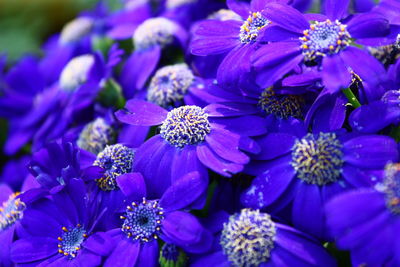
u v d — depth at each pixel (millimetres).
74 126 255
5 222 226
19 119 291
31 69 303
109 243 199
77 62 274
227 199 207
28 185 229
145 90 246
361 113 200
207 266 195
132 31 275
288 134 203
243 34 212
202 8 279
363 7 248
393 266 180
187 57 249
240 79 208
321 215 193
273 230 193
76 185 205
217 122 209
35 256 207
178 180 200
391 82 209
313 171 196
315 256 190
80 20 317
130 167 213
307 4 241
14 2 418
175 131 207
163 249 198
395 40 209
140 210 202
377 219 180
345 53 197
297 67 204
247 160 197
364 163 194
